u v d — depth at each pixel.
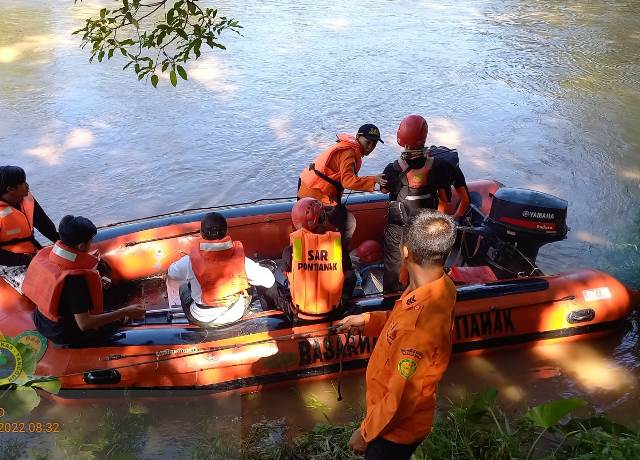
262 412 3.97
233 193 6.99
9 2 14.74
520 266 4.72
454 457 3.01
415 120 4.11
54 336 3.76
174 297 4.52
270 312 4.15
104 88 9.79
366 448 2.39
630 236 5.95
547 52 12.07
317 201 3.86
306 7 14.99
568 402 2.74
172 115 8.93
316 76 10.59
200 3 15.01
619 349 4.65
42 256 3.72
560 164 7.80
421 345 2.16
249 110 9.16
